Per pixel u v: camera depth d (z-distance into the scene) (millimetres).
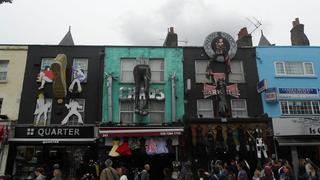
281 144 18500
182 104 19844
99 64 20312
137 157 18781
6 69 20000
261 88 19891
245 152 18859
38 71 19938
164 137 18234
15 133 18094
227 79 20641
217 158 18641
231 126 18438
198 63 21094
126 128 17781
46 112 19016
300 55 21594
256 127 18531
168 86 20156
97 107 19359
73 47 20594
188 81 19703
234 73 21062
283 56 21469
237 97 20297
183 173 13445
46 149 18609
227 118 18453
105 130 17641
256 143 18219
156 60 20859
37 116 18906
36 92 19500
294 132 18906
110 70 20188
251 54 21391
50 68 19500
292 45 22359
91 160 17719
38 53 20297
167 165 18734
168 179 15414
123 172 11914
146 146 17953
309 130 18875
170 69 20562
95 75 20125
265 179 12875
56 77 17922
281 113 20016
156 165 18750
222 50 20719
